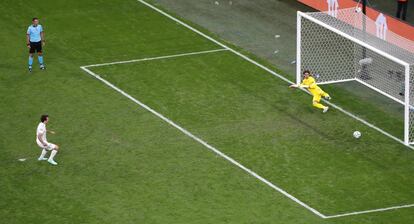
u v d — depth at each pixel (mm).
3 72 120625
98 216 95125
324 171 103125
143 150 106000
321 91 114000
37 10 136625
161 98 116125
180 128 110250
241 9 139250
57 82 118812
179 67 123125
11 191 98812
